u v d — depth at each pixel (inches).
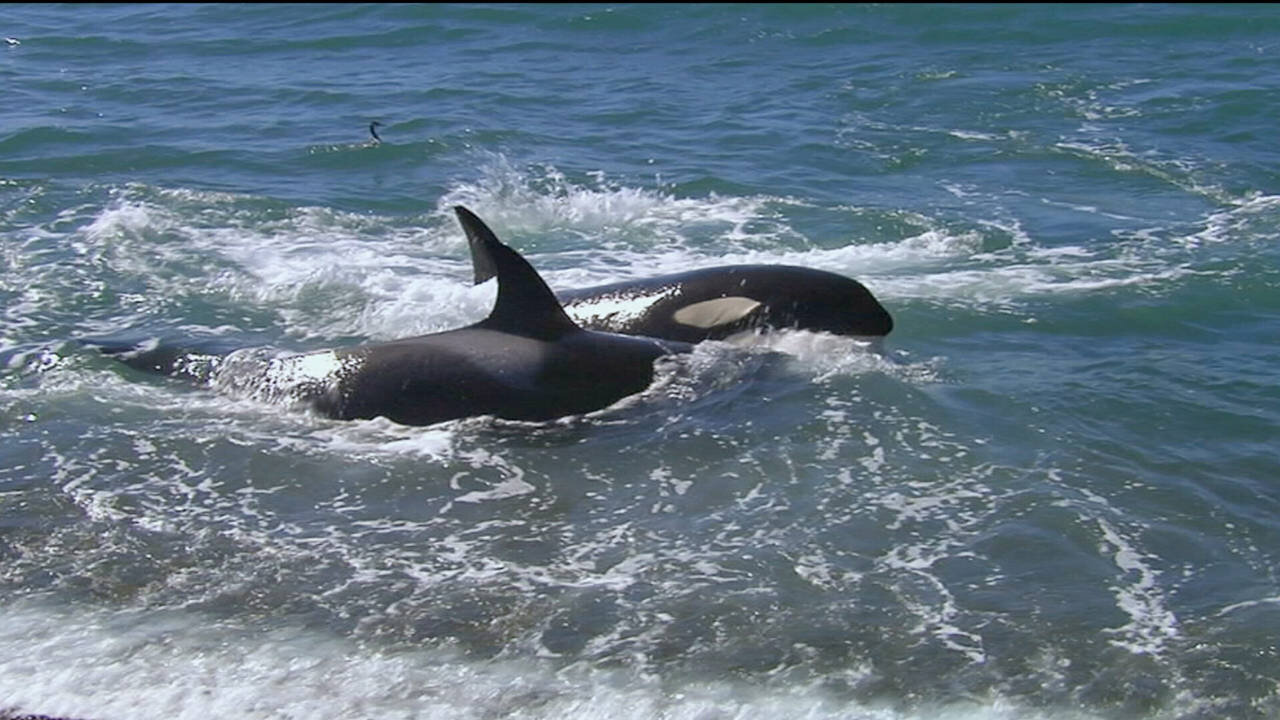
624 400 509.7
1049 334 590.6
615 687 361.4
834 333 562.3
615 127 963.3
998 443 489.1
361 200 789.9
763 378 532.4
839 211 769.6
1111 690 359.6
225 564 417.4
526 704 355.3
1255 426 502.0
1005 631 382.9
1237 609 392.5
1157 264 678.5
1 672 366.0
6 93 1039.6
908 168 866.8
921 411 512.1
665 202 788.0
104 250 689.6
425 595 401.4
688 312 559.5
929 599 397.7
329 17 1355.8
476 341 514.3
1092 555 419.8
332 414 507.5
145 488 462.3
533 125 964.6
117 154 872.3
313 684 363.3
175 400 525.0
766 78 1120.8
